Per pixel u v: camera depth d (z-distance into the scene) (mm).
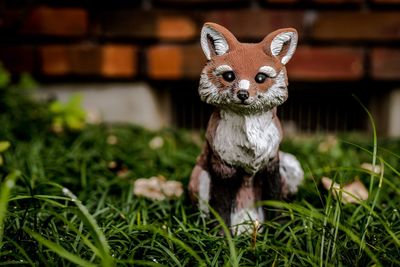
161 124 1793
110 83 1717
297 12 1644
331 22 1645
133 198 1083
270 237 902
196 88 1781
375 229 873
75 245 796
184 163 1315
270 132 880
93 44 1704
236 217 934
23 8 1693
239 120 863
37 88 1729
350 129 1772
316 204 1050
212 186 927
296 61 1661
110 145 1440
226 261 780
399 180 1067
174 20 1669
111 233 852
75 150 1354
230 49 853
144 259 803
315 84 1750
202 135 1525
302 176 948
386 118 1717
